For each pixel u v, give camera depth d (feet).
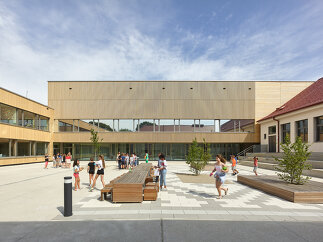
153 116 92.48
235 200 24.48
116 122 92.79
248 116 92.38
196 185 34.40
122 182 24.34
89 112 93.40
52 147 94.22
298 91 92.99
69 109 93.86
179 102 92.89
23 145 81.61
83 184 35.45
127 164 64.03
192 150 48.52
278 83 93.30
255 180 32.30
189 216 18.66
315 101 62.85
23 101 77.61
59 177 44.04
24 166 71.87
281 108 86.48
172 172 53.11
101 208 21.04
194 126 92.22
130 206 21.76
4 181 38.68
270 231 15.46
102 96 93.61
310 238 14.29
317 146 59.82
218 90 93.15
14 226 16.31
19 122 76.38
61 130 93.86
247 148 92.58
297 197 23.47
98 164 30.78
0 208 21.26
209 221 17.42
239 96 92.94
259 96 92.99
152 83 93.50
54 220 17.63
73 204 22.57
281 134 78.74
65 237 14.26
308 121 63.93
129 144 97.09
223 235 14.65
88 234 14.74
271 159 67.31
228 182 38.29
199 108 92.63
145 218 18.10
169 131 91.97
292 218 18.39
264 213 19.69
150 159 96.02
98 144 73.77
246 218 18.26
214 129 92.17
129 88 93.50
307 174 47.29
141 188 23.30
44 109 89.20
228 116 92.38
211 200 24.41
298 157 28.91
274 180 32.53
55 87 94.63
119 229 15.64
